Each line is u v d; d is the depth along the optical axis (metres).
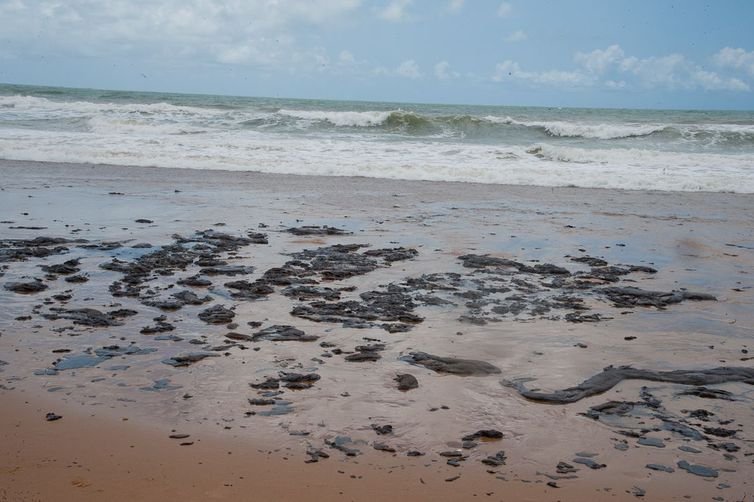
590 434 4.38
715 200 15.30
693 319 6.89
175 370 5.20
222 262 8.44
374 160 19.62
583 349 5.90
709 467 4.00
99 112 30.75
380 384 5.04
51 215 11.26
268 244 9.57
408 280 7.87
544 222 12.02
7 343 5.68
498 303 7.14
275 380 5.05
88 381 4.97
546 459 4.05
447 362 5.46
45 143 20.59
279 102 62.00
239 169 17.98
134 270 7.99
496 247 9.88
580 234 11.08
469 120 29.78
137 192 13.88
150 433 4.25
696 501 3.64
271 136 25.53
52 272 7.81
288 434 4.27
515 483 3.78
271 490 3.65
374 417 4.52
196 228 10.58
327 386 4.97
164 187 14.66
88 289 7.23
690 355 5.86
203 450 4.05
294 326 6.24
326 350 5.69
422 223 11.55
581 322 6.64
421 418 4.52
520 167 19.33
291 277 7.84
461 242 10.12
